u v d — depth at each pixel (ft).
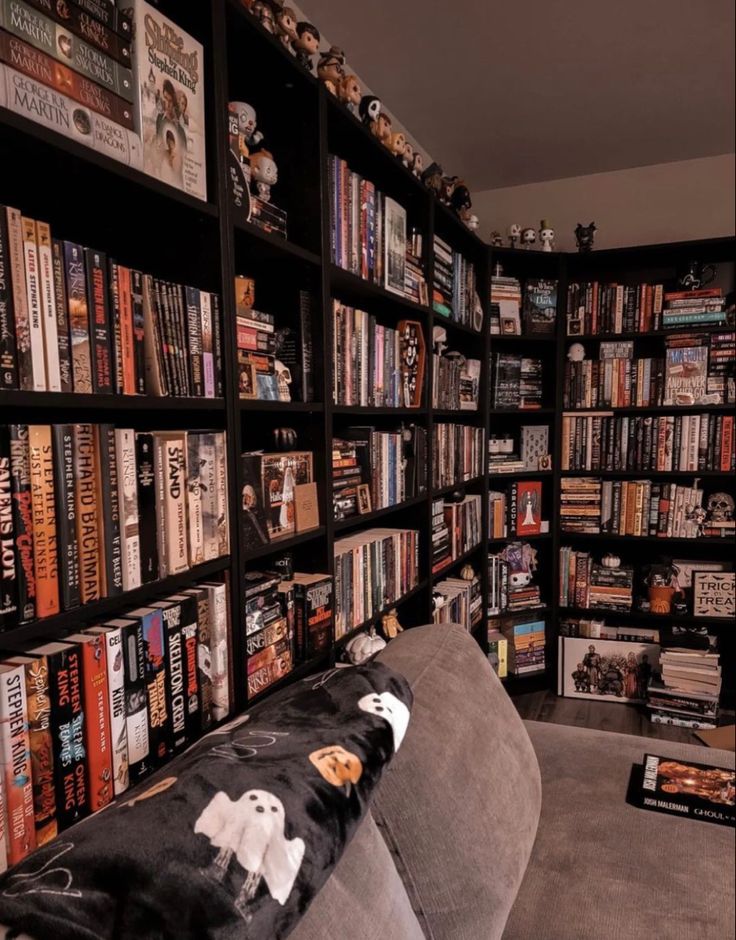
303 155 4.64
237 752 2.32
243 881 1.76
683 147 8.75
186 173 3.35
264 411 4.51
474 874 2.97
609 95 7.29
